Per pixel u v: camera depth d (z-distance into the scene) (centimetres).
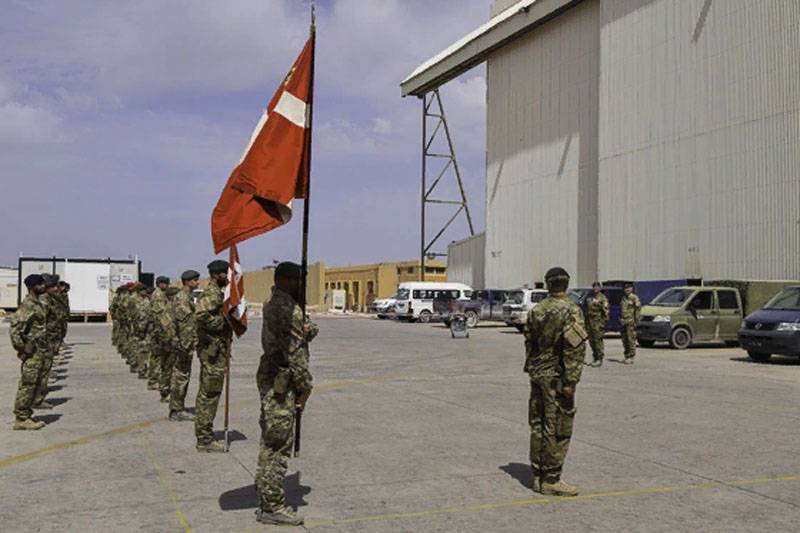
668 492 642
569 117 4231
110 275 4025
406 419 1012
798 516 572
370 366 1784
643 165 3459
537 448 635
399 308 4634
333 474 700
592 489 650
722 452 803
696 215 3144
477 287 5475
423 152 6188
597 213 3975
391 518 562
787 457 779
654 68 3406
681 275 3219
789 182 2733
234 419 1012
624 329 1842
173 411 995
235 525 544
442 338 2959
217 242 666
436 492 638
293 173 660
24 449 812
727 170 2998
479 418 1021
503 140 4906
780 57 2788
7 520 554
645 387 1373
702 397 1236
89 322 4081
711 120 3084
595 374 1605
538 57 4525
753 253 2867
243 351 2252
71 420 998
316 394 1269
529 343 639
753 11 2898
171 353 1154
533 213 4559
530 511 582
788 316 1816
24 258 3888
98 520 555
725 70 3022
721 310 2408
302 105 668
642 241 3456
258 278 9006
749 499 620
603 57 3744
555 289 625
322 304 7288
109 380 1468
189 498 617
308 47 673
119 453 793
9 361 1902
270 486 543
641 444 845
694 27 3183
